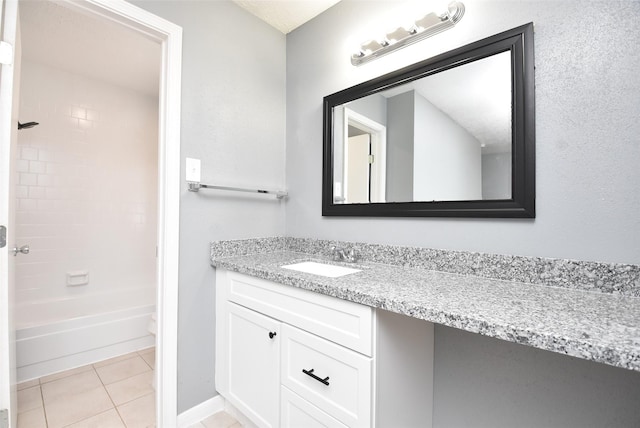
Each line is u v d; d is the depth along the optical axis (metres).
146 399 1.73
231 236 1.72
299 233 1.94
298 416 1.16
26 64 2.36
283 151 2.03
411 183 1.43
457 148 1.28
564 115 1.04
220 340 1.59
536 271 1.08
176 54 1.47
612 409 0.96
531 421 1.11
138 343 2.41
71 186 2.55
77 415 1.58
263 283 1.33
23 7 1.69
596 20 0.99
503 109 1.17
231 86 1.73
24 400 1.70
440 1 1.36
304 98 1.93
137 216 2.92
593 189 0.99
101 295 2.60
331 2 1.76
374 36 1.59
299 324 1.16
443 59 1.32
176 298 1.46
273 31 1.98
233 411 1.57
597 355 0.58
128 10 1.31
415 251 1.39
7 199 1.07
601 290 0.96
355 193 1.64
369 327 0.94
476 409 1.22
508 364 1.15
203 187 1.53
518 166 1.12
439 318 0.79
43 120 2.43
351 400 0.98
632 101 0.93
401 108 1.47
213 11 1.65
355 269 1.46
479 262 1.20
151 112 3.05
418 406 1.20
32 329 1.99
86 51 2.21
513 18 1.15
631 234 0.92
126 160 2.87
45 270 2.41
